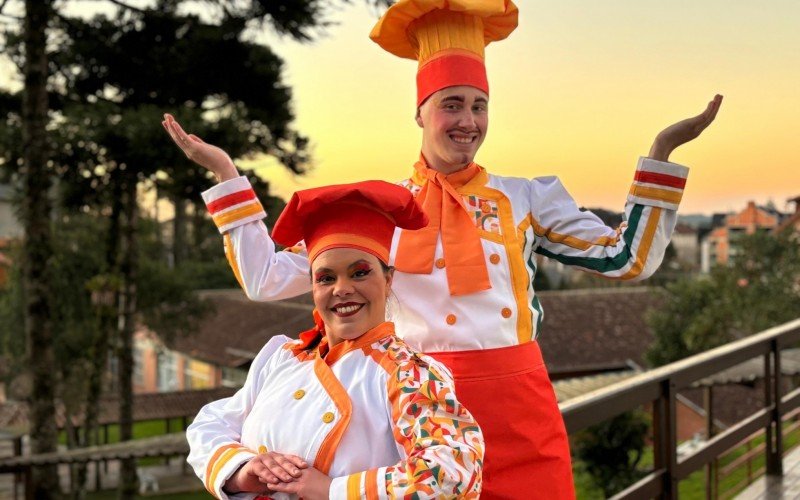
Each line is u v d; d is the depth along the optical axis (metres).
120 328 18.19
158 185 12.78
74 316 16.11
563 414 2.22
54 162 11.64
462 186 1.82
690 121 1.67
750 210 45.06
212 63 12.98
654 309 25.77
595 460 13.28
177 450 10.59
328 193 1.33
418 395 1.25
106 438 18.66
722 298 24.19
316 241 1.37
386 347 1.36
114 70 13.73
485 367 1.71
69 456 10.40
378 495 1.17
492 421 1.69
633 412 13.20
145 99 13.92
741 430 3.59
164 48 13.39
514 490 1.67
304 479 1.24
